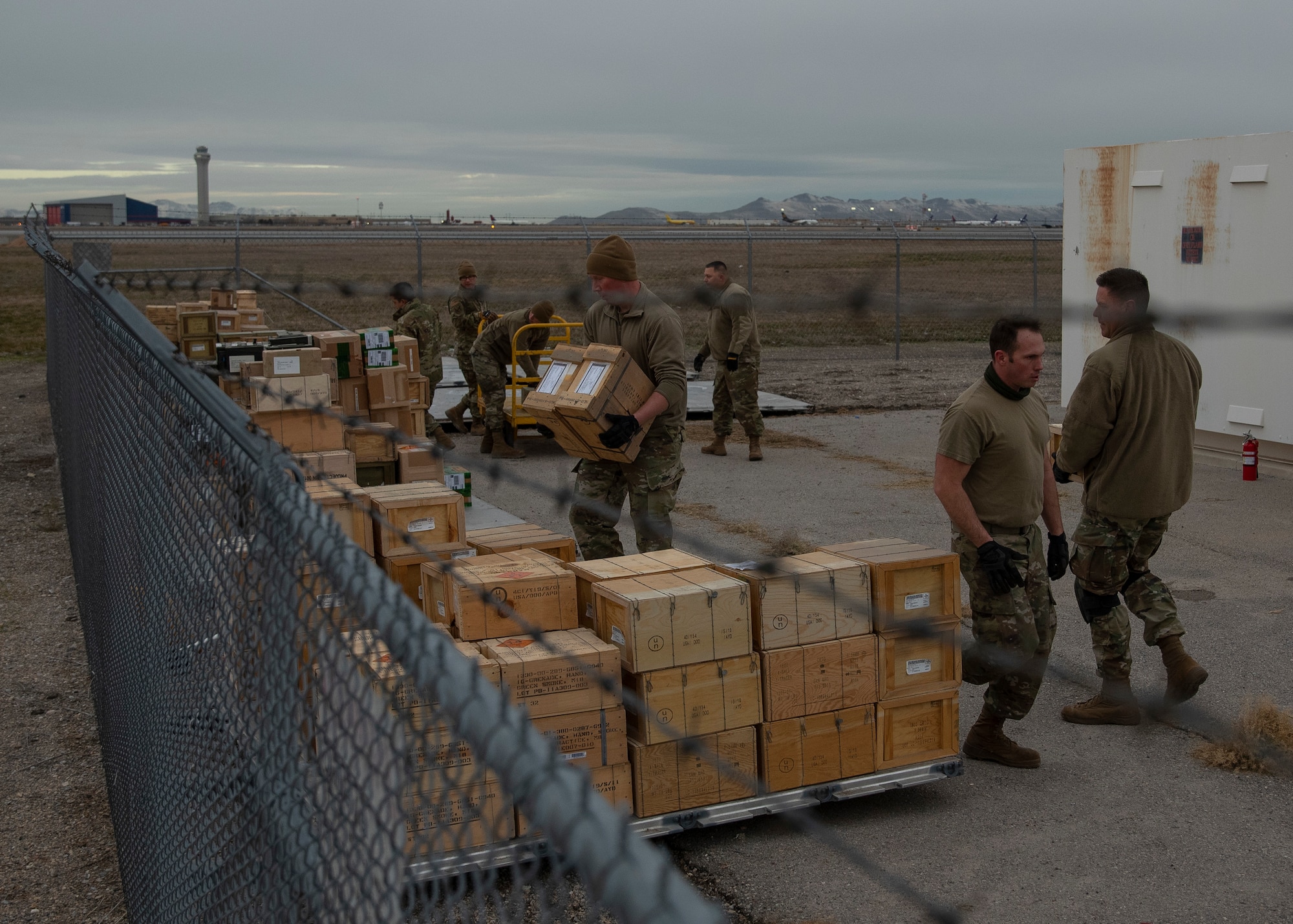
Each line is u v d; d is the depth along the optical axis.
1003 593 4.27
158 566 2.48
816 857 3.87
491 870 0.95
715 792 3.90
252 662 1.73
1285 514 8.41
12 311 28.11
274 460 1.64
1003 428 4.23
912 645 4.13
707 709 3.85
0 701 5.36
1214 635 5.92
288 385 7.14
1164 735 4.78
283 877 1.55
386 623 1.10
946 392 15.27
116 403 3.16
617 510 5.68
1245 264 9.41
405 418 7.95
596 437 5.30
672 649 3.78
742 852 3.91
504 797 0.94
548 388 5.50
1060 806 4.22
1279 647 5.72
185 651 2.23
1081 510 8.90
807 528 8.17
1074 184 11.34
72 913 3.64
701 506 8.88
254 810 1.73
